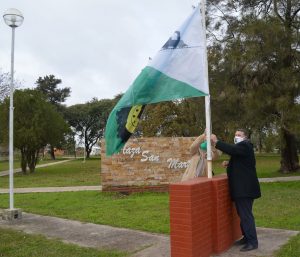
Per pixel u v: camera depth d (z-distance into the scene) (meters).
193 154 7.17
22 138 27.52
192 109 28.64
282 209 10.30
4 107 28.31
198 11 6.64
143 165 14.59
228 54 19.91
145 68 6.52
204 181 5.93
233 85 20.92
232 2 23.66
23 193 15.49
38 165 43.81
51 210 10.99
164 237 7.57
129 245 7.09
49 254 6.62
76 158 74.00
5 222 9.40
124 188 14.47
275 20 19.48
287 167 24.73
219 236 6.15
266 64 19.64
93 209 10.91
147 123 41.66
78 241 7.46
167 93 6.49
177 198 5.56
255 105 19.11
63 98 76.12
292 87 18.98
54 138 29.80
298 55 19.61
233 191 6.41
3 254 6.70
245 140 6.43
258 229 7.91
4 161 57.84
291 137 23.98
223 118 22.73
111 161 14.51
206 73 6.48
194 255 5.50
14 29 10.47
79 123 74.50
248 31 18.81
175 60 6.55
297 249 6.40
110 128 6.49
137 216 9.66
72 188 16.92
